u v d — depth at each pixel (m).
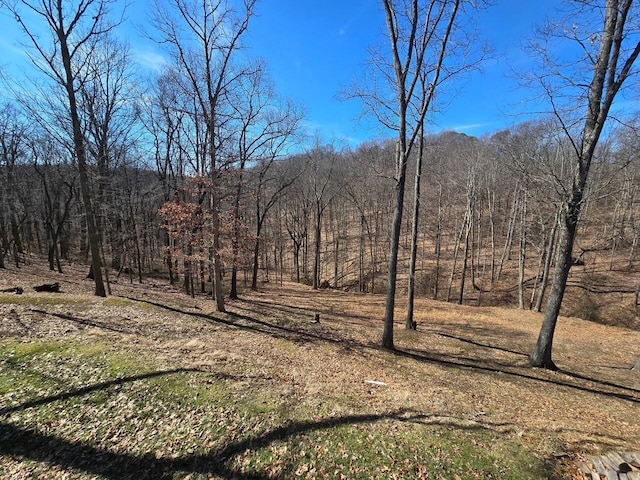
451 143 34.84
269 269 43.09
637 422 6.57
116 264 25.28
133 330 9.52
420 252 38.34
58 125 20.45
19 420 4.90
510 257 34.25
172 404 5.47
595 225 27.34
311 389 6.69
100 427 4.88
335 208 46.69
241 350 9.26
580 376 9.57
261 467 4.24
